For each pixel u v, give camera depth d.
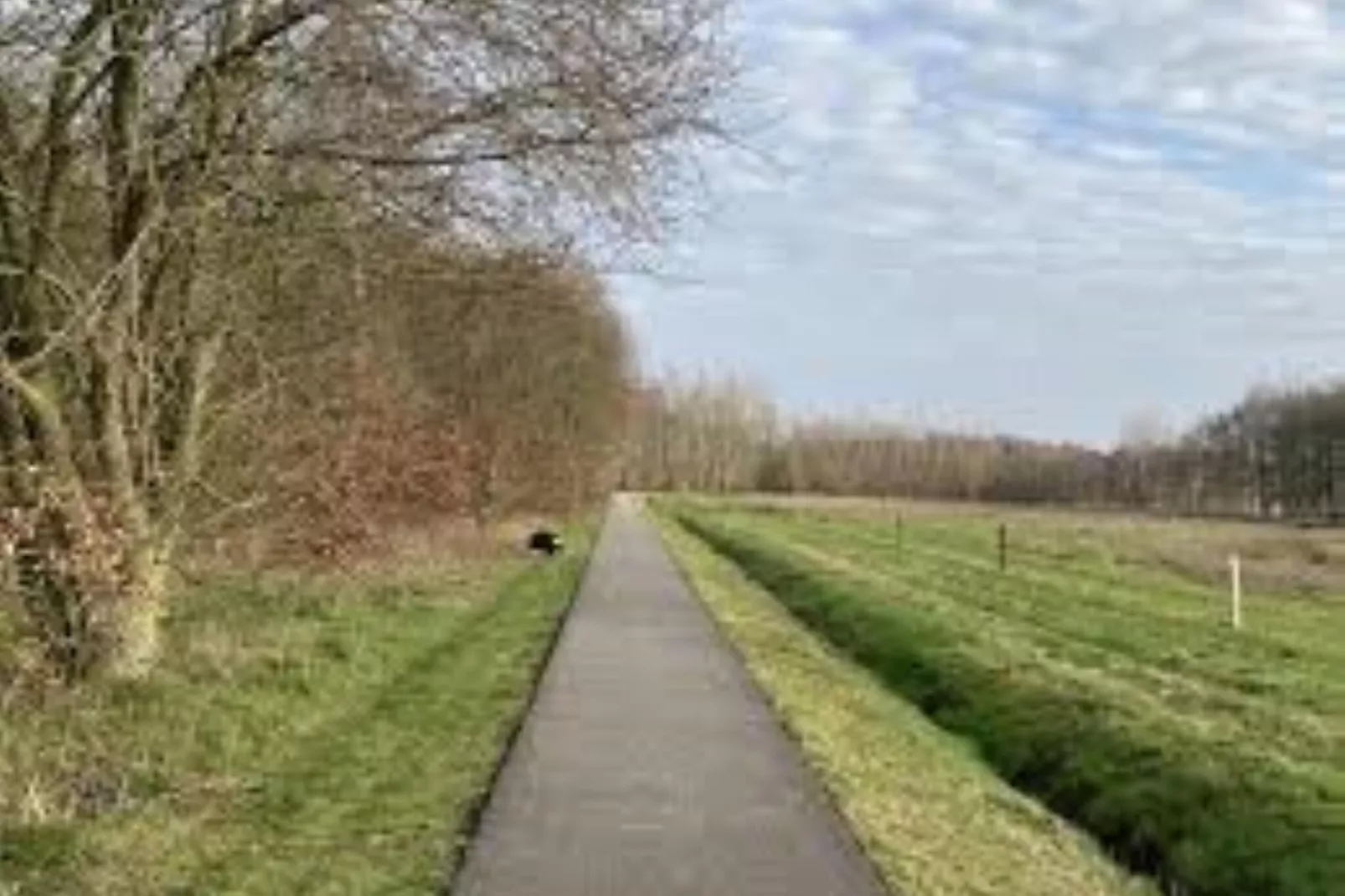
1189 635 32.53
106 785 14.34
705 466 167.12
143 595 17.86
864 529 85.56
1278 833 15.04
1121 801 17.23
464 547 44.00
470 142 17.42
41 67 15.95
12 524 14.36
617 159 17.47
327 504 23.33
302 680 19.92
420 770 15.68
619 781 15.30
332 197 17.66
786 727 18.78
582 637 27.81
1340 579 51.03
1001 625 32.69
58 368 17.22
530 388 54.78
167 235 17.42
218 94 16.92
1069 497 161.38
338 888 11.46
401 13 16.52
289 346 21.23
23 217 16.47
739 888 11.63
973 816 15.67
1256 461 142.62
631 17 16.91
